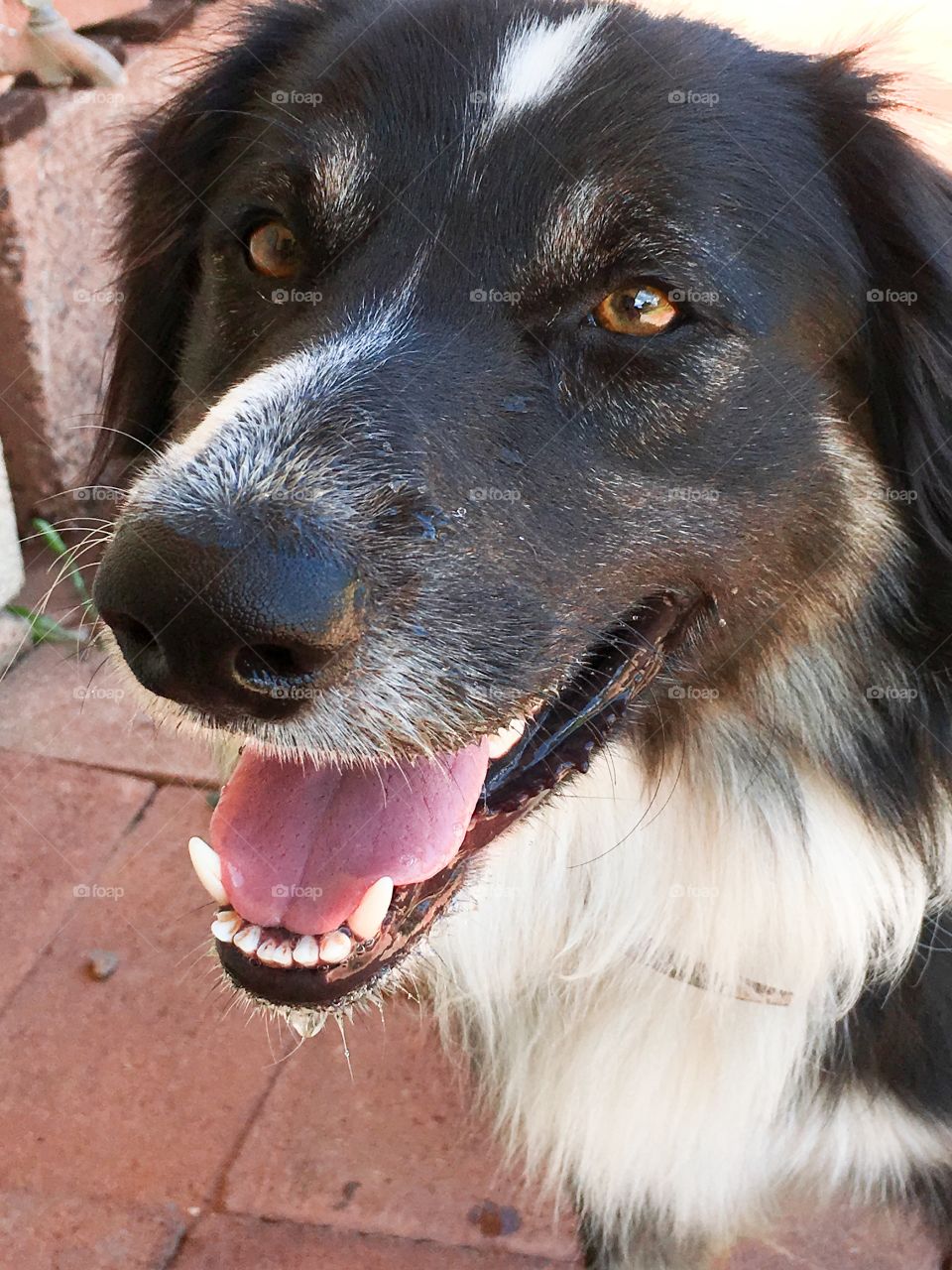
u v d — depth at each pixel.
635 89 0.25
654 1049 0.31
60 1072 0.39
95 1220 0.36
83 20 0.54
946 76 0.42
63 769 0.48
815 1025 0.30
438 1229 0.36
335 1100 0.39
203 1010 0.41
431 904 0.25
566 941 0.31
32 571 0.55
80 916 0.43
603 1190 0.33
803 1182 0.33
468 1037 0.34
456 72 0.25
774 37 0.44
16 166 0.50
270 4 0.32
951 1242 0.34
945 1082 0.30
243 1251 0.35
